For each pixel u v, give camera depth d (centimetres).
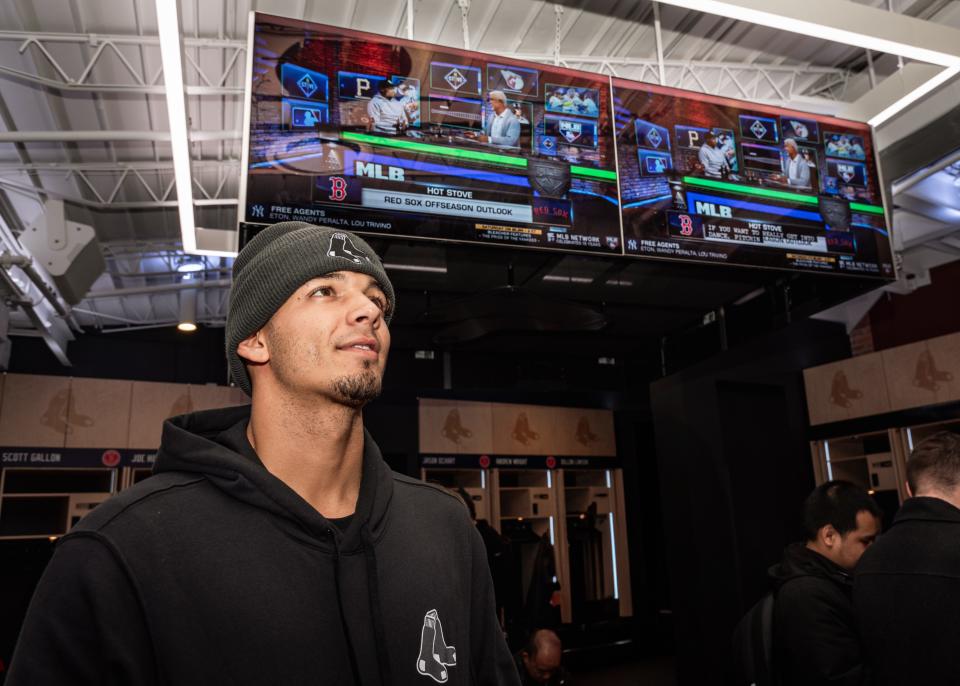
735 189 305
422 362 593
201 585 68
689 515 440
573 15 404
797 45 443
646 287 346
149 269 750
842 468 614
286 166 240
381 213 248
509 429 773
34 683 60
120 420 647
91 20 381
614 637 763
